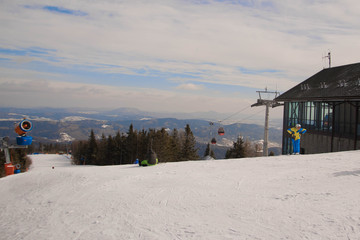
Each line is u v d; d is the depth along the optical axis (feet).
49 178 49.21
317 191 23.11
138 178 39.73
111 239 17.37
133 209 23.59
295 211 18.44
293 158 48.08
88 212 25.07
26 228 23.66
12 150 195.83
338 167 33.96
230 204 21.98
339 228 14.83
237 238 15.15
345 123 73.41
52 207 29.63
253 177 33.30
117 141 221.87
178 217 20.18
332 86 81.92
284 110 111.86
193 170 43.80
